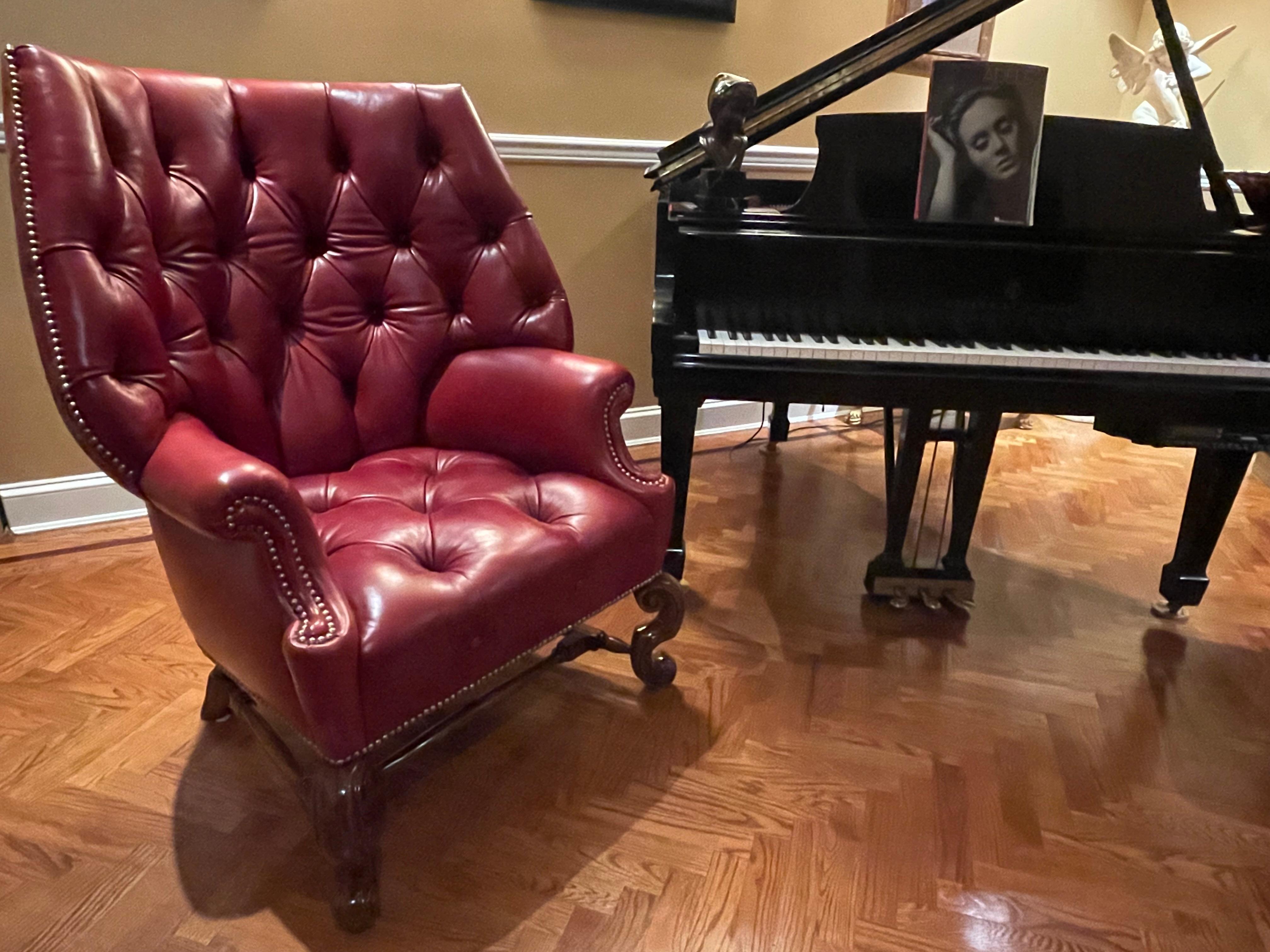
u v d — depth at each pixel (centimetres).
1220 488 187
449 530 130
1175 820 142
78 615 185
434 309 162
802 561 224
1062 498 271
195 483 101
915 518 253
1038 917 123
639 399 296
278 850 130
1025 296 176
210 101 140
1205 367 166
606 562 138
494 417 157
